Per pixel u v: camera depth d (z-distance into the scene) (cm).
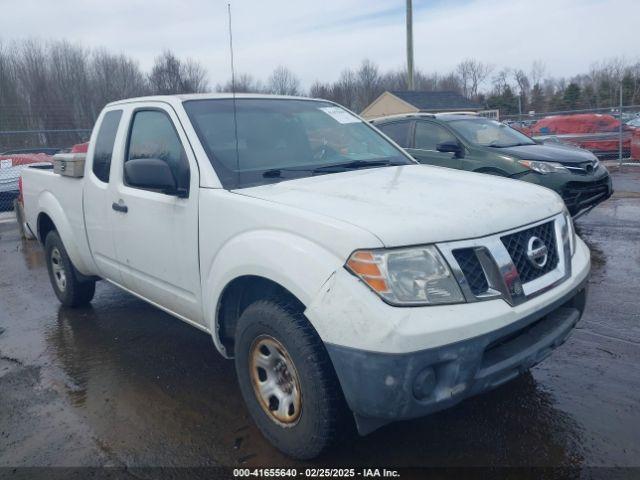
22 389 395
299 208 285
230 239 311
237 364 317
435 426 324
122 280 435
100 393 384
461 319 244
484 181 348
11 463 309
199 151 348
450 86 7262
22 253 864
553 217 311
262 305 290
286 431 291
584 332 443
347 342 244
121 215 407
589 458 289
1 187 1271
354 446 307
